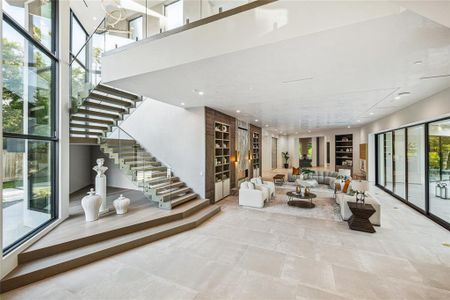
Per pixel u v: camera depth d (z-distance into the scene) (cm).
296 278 276
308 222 485
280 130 1367
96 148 813
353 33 226
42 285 265
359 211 434
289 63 306
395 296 241
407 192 621
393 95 466
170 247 367
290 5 240
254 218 518
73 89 473
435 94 445
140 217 447
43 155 382
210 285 263
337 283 265
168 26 602
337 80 376
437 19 161
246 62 304
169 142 677
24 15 329
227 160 789
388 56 279
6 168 299
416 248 354
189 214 510
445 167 459
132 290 255
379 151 895
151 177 585
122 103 552
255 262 315
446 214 454
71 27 609
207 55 291
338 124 1009
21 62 326
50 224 380
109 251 337
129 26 639
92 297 243
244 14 267
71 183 688
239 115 778
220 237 408
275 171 1459
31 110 351
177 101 556
